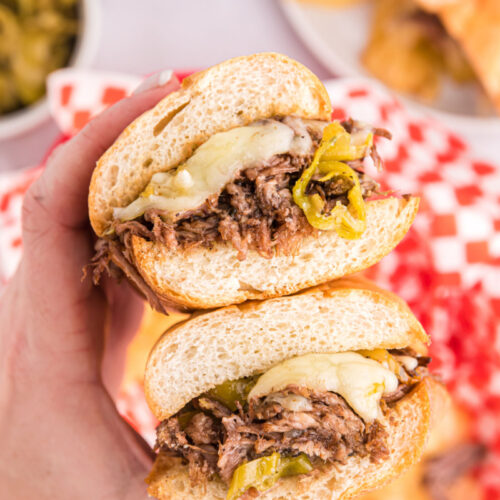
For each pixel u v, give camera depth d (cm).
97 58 49
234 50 51
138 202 31
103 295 36
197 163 31
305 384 31
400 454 32
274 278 32
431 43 49
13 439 34
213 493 32
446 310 46
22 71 46
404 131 47
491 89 47
